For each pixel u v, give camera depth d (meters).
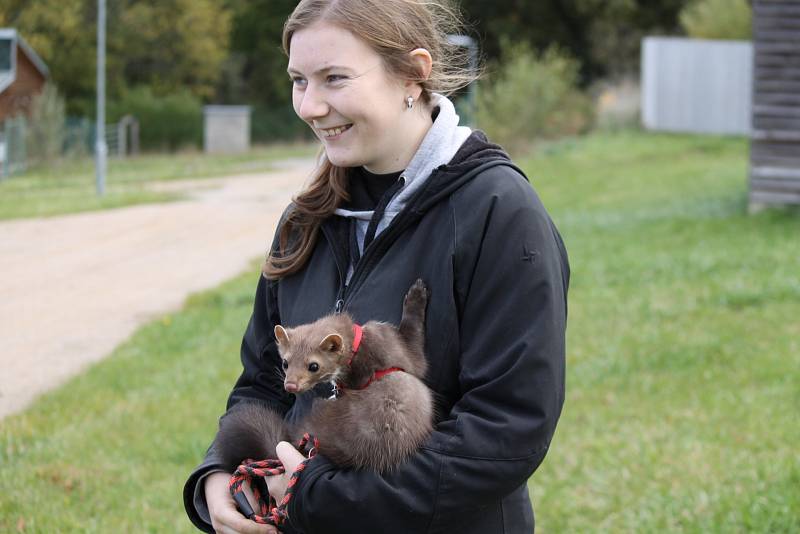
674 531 4.77
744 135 27.64
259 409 2.62
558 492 5.39
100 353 8.91
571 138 28.36
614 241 12.73
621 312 9.05
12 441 6.36
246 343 2.87
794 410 6.28
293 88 2.44
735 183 17.45
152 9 42.62
